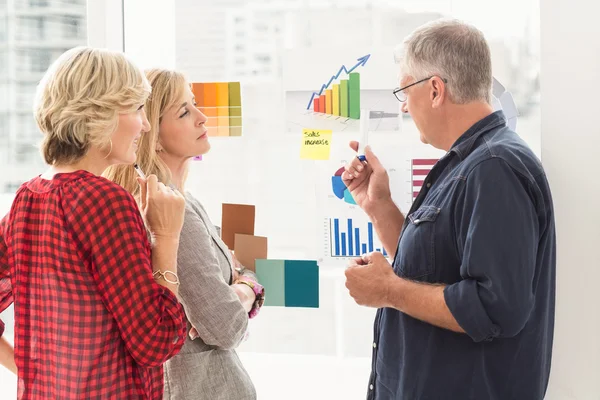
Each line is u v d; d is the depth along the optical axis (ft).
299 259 6.46
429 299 4.24
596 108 5.79
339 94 6.31
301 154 6.40
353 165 5.99
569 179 5.88
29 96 7.08
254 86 6.45
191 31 6.51
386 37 6.21
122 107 3.99
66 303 3.80
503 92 6.06
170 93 5.20
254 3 6.41
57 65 3.97
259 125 6.46
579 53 5.80
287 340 6.54
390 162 6.24
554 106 5.88
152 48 6.61
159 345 3.86
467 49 4.50
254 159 6.49
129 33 6.64
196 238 4.87
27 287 4.00
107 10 6.60
